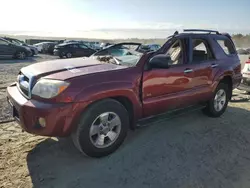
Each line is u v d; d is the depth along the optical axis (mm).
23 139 3645
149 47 4219
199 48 4406
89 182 2695
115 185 2662
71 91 2750
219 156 3359
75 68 3209
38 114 2715
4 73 9992
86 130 2936
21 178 2709
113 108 3121
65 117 2736
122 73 3209
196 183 2740
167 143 3680
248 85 6566
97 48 22703
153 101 3570
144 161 3156
